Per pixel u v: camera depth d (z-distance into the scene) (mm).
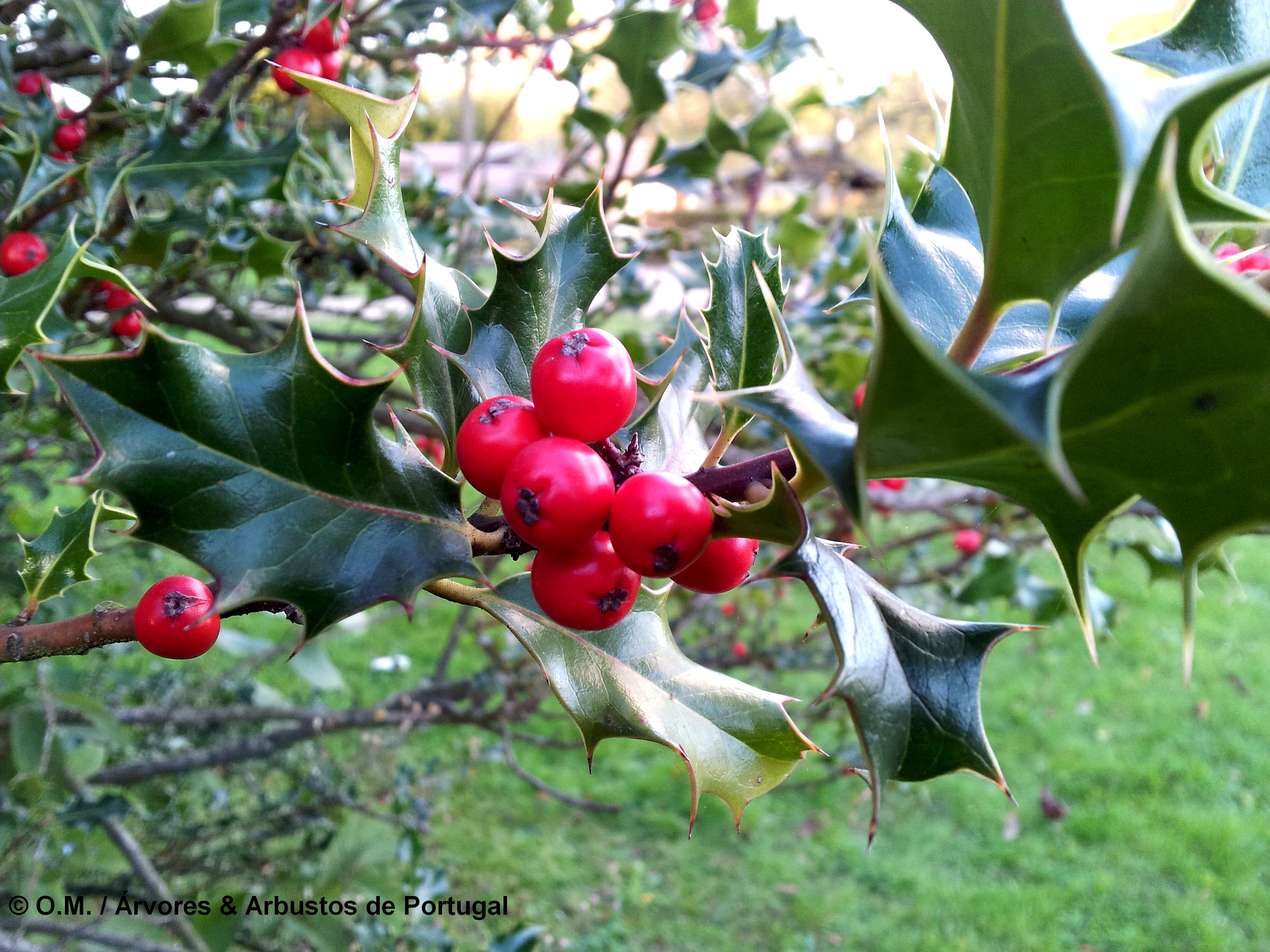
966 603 310
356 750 453
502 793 522
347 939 275
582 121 273
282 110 348
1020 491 68
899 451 62
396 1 231
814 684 566
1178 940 428
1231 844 480
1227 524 60
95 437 75
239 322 286
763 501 78
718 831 509
